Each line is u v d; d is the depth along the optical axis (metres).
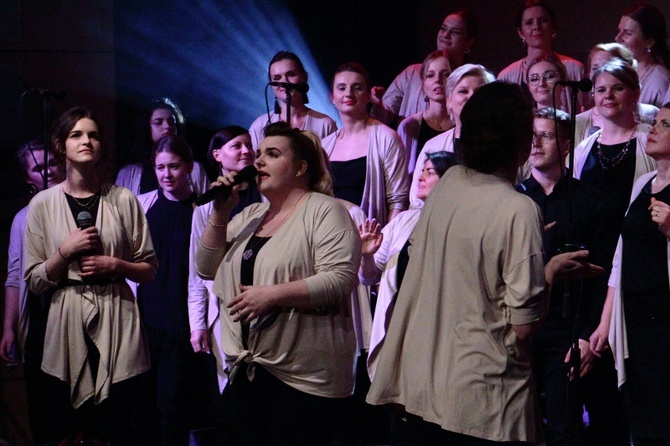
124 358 4.22
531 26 6.00
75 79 6.77
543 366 4.28
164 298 5.20
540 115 4.39
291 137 3.67
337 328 3.57
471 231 2.88
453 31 6.22
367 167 5.30
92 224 4.19
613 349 4.08
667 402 3.93
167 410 5.13
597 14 6.75
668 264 3.89
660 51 5.61
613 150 4.69
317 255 3.52
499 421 2.83
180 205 5.31
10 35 6.72
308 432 3.54
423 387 2.93
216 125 6.95
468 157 2.98
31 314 4.82
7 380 5.96
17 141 6.56
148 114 6.19
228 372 3.62
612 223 4.30
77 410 4.33
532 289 2.81
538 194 4.39
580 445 4.09
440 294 2.94
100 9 6.77
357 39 7.01
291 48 6.99
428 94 5.66
